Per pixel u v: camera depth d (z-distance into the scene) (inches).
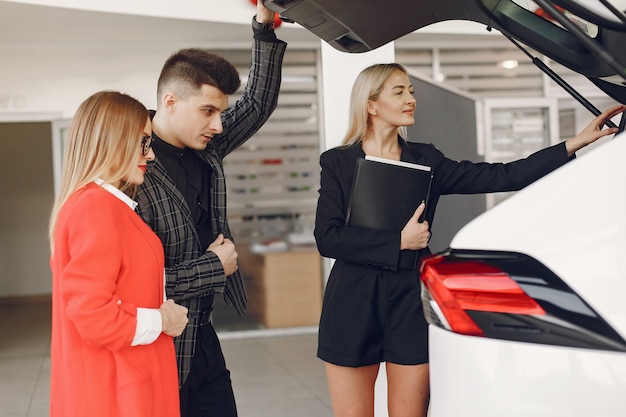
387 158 117.0
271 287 336.8
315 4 93.5
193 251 100.5
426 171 111.9
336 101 153.4
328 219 113.6
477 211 205.0
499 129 351.9
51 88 326.3
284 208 340.5
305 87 343.9
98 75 328.5
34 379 265.1
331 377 114.0
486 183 114.7
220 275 99.0
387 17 99.9
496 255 66.2
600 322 61.4
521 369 63.5
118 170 87.0
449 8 101.0
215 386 105.7
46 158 517.7
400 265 110.6
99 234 81.6
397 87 114.5
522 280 64.3
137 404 82.7
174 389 88.7
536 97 352.2
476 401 65.1
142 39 323.0
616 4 88.4
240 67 334.6
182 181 103.1
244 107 116.3
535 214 65.9
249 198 339.3
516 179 114.3
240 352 297.9
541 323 63.1
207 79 98.8
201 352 103.7
